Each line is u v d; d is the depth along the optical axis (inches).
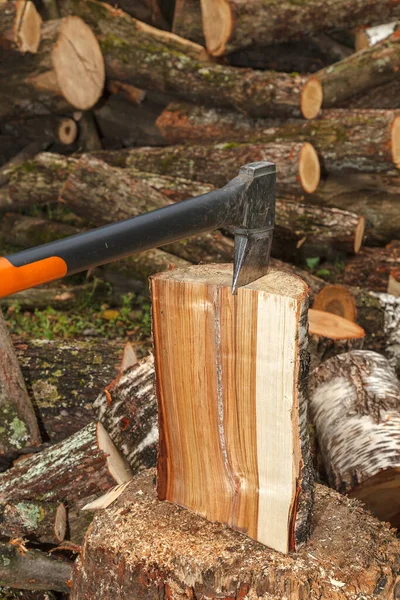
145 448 127.8
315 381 155.7
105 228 74.5
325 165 226.1
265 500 92.5
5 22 228.7
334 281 223.9
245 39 237.0
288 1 232.4
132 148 253.8
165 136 251.3
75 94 241.1
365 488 128.9
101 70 245.8
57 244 71.9
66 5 252.2
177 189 226.5
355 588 86.3
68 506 125.7
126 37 246.2
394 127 216.1
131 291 234.1
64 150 277.1
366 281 219.1
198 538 94.8
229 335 89.0
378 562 91.0
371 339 195.5
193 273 94.3
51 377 147.3
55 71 234.4
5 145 286.7
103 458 124.3
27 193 242.1
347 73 233.0
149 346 201.2
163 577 89.0
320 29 237.1
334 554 91.9
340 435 138.6
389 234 233.0
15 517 121.7
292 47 254.2
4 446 137.8
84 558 96.3
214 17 237.6
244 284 87.4
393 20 243.0
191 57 245.6
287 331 84.0
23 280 69.2
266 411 88.8
